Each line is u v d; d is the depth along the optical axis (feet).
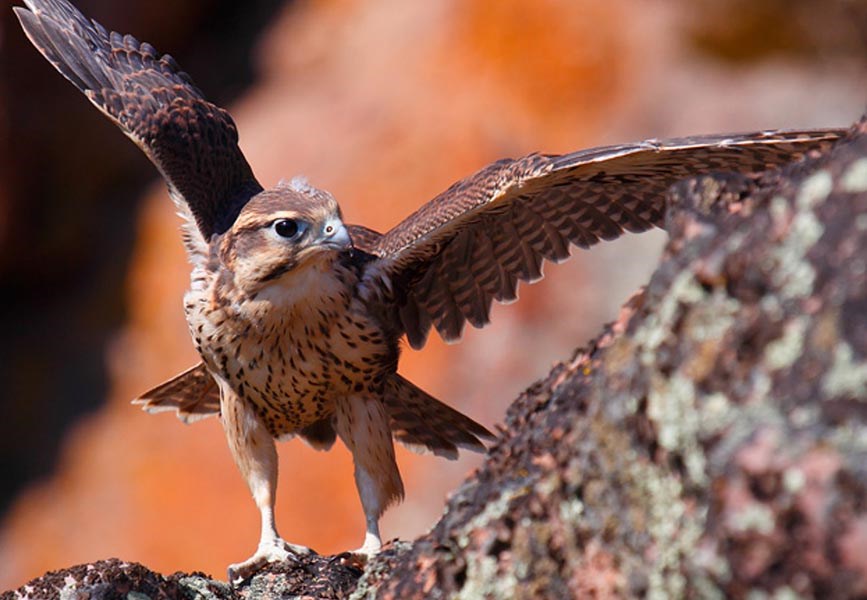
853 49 90.27
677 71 89.92
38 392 88.74
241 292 34.06
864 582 14.78
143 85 38.22
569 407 20.01
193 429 84.79
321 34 96.58
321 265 33.81
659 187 31.91
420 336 36.47
